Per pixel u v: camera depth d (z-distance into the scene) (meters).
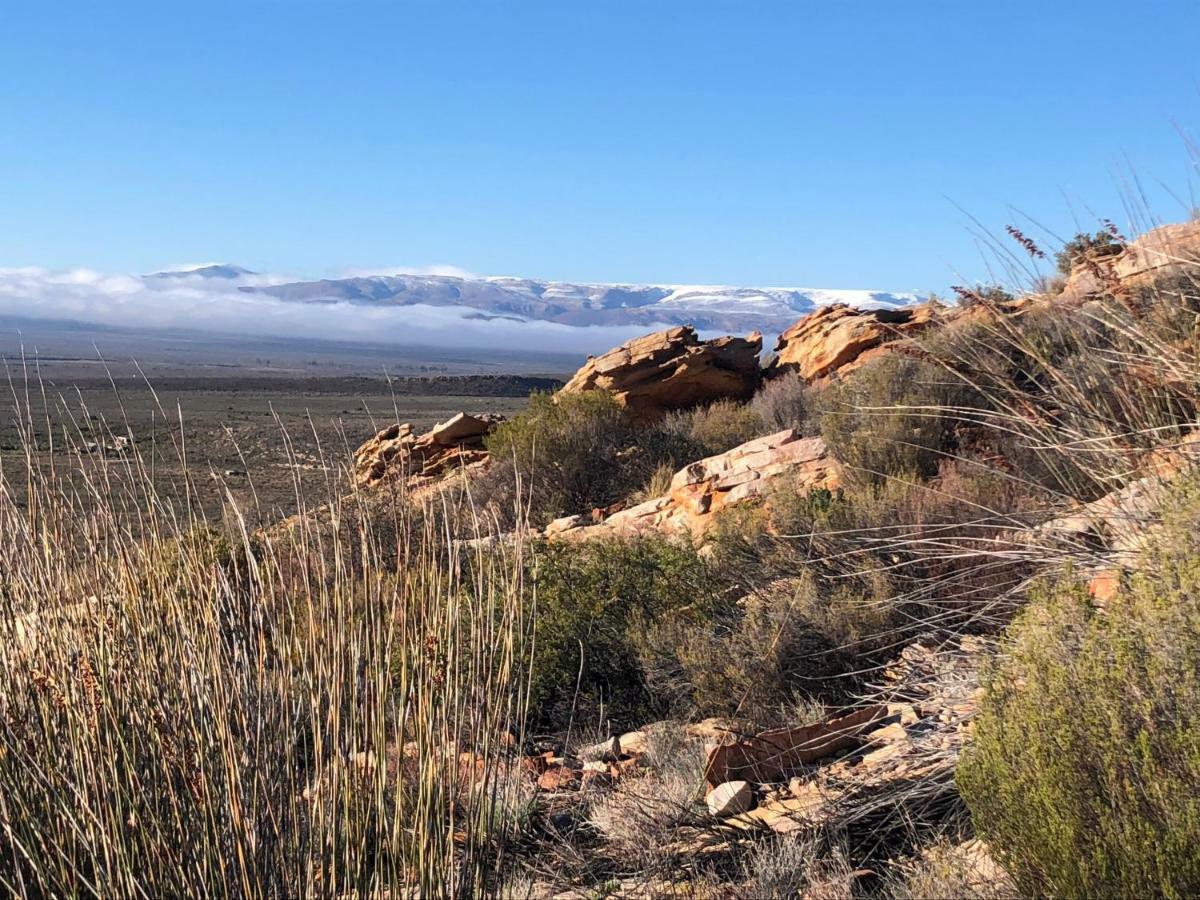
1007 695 3.37
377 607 3.07
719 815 4.54
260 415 77.81
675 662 6.54
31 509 3.07
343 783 2.86
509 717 3.17
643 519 12.68
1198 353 4.20
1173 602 3.16
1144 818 2.77
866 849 4.05
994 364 5.00
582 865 4.32
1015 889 3.17
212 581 3.00
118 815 2.65
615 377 21.19
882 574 6.31
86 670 2.86
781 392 17.83
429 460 19.48
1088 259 4.66
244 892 2.66
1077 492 4.92
